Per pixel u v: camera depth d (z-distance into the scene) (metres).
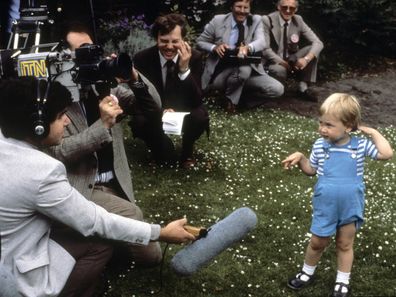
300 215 4.91
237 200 5.15
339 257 3.82
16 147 2.82
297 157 3.80
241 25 7.56
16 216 2.82
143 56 5.75
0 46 6.00
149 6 9.86
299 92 8.41
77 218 2.91
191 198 5.16
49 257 2.99
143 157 5.99
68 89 3.18
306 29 8.23
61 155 3.54
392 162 6.18
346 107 3.57
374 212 4.98
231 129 6.90
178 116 5.18
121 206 3.75
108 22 9.04
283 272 4.07
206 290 3.84
